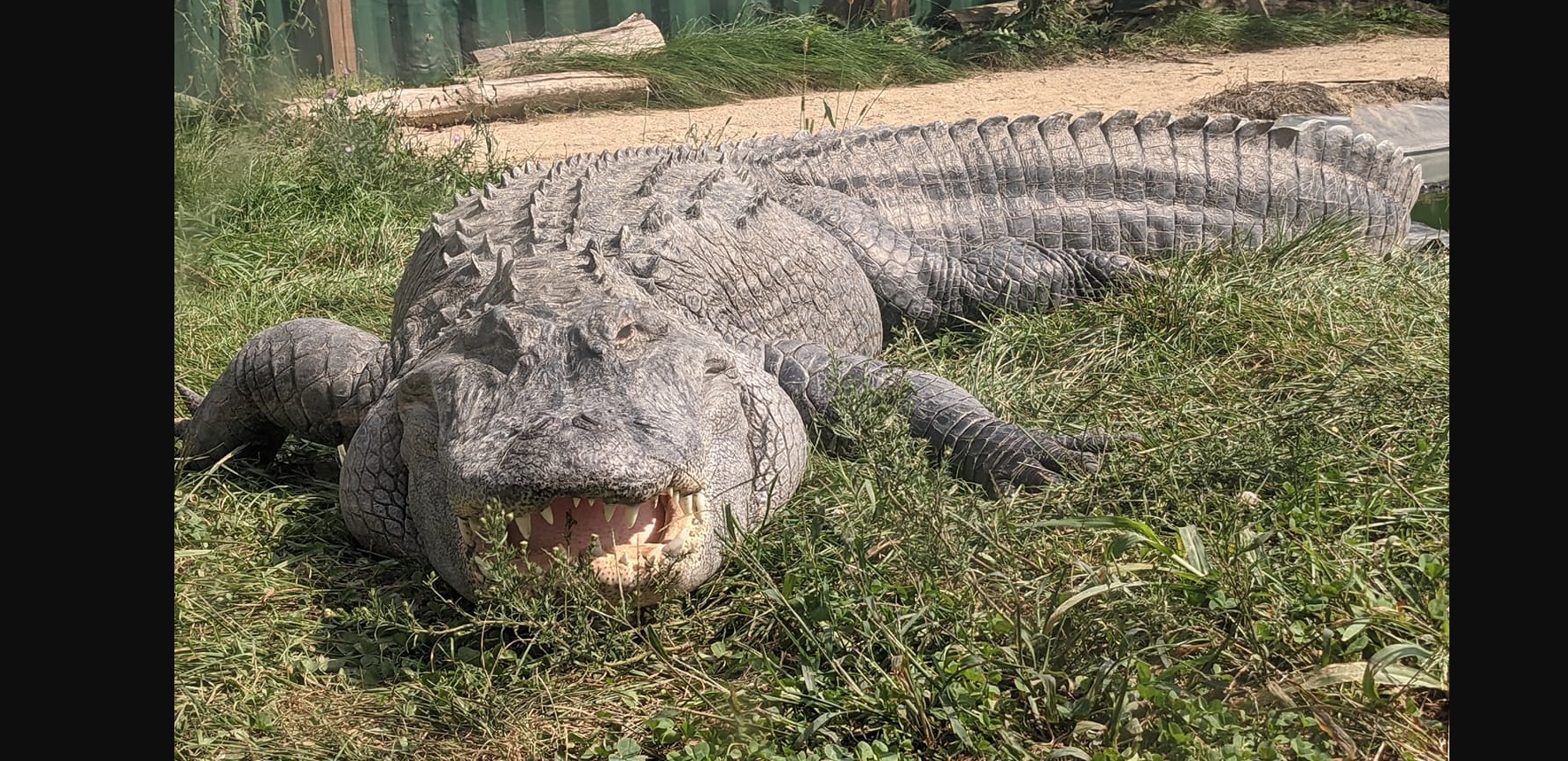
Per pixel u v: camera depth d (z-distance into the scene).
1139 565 1.01
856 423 1.25
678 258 1.41
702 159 1.82
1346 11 4.88
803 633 1.00
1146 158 1.98
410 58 3.90
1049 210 1.96
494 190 1.70
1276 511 1.13
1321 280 1.72
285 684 0.99
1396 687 0.90
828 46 4.04
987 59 4.22
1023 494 1.26
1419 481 1.16
